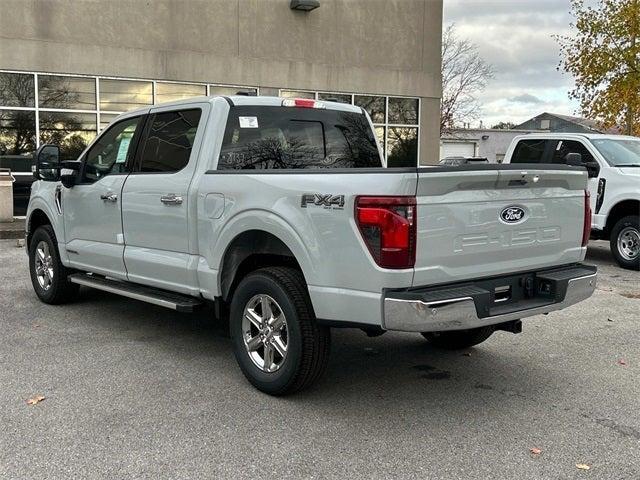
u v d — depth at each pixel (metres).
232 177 4.41
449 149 42.59
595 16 20.67
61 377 4.61
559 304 4.17
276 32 16.58
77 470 3.28
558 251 4.39
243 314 4.43
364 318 3.69
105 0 14.57
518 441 3.69
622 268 9.70
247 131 4.96
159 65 15.25
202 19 15.66
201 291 4.75
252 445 3.58
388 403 4.23
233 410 4.06
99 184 5.72
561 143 10.47
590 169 9.86
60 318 6.26
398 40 18.23
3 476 3.20
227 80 16.08
